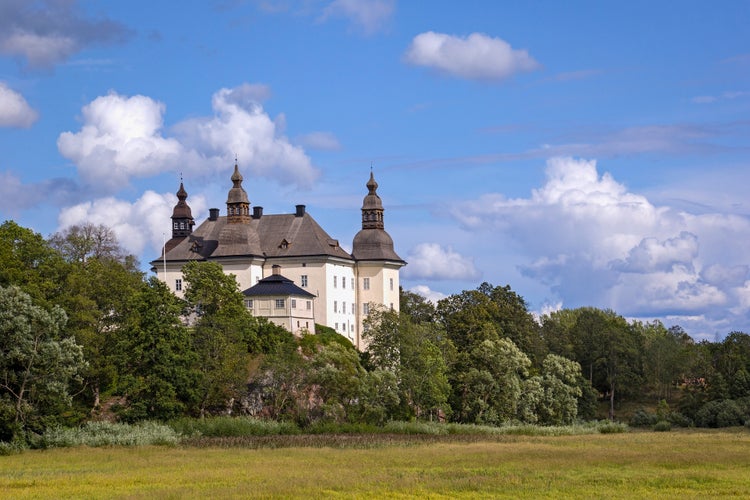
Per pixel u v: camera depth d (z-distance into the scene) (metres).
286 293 142.62
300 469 66.56
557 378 153.50
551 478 60.81
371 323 138.25
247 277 154.00
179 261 157.75
